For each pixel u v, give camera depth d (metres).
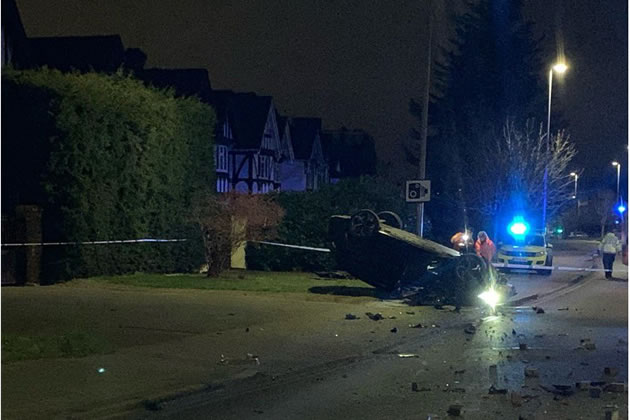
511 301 24.02
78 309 18.00
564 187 65.81
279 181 67.56
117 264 25.72
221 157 56.94
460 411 9.80
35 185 23.89
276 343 14.82
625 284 32.34
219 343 14.45
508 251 36.12
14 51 41.03
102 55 46.03
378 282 22.67
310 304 20.25
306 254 32.56
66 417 9.16
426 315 19.62
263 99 63.12
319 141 75.56
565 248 65.44
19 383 10.80
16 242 23.22
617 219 75.00
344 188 33.53
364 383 11.95
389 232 22.67
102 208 24.89
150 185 27.05
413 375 12.55
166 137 27.77
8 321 16.06
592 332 17.64
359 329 16.86
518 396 10.41
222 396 11.06
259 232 27.61
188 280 25.20
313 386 11.74
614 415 9.42
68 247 23.84
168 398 10.45
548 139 47.56
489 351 14.90
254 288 23.48
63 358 12.64
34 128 23.81
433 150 58.78
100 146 24.73
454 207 54.66
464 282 21.47
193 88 52.53
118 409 9.77
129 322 16.41
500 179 50.62
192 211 27.75
